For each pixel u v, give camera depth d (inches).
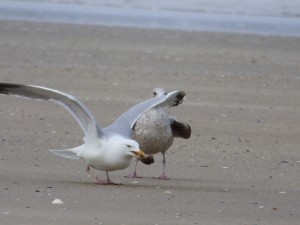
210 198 485.4
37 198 463.8
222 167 579.8
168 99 499.5
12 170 535.8
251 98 842.2
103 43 1107.3
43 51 1034.7
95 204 456.8
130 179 532.7
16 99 784.9
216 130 700.7
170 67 973.8
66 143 628.7
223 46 1131.3
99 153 471.5
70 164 562.3
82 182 511.5
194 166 578.9
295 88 904.3
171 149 625.6
